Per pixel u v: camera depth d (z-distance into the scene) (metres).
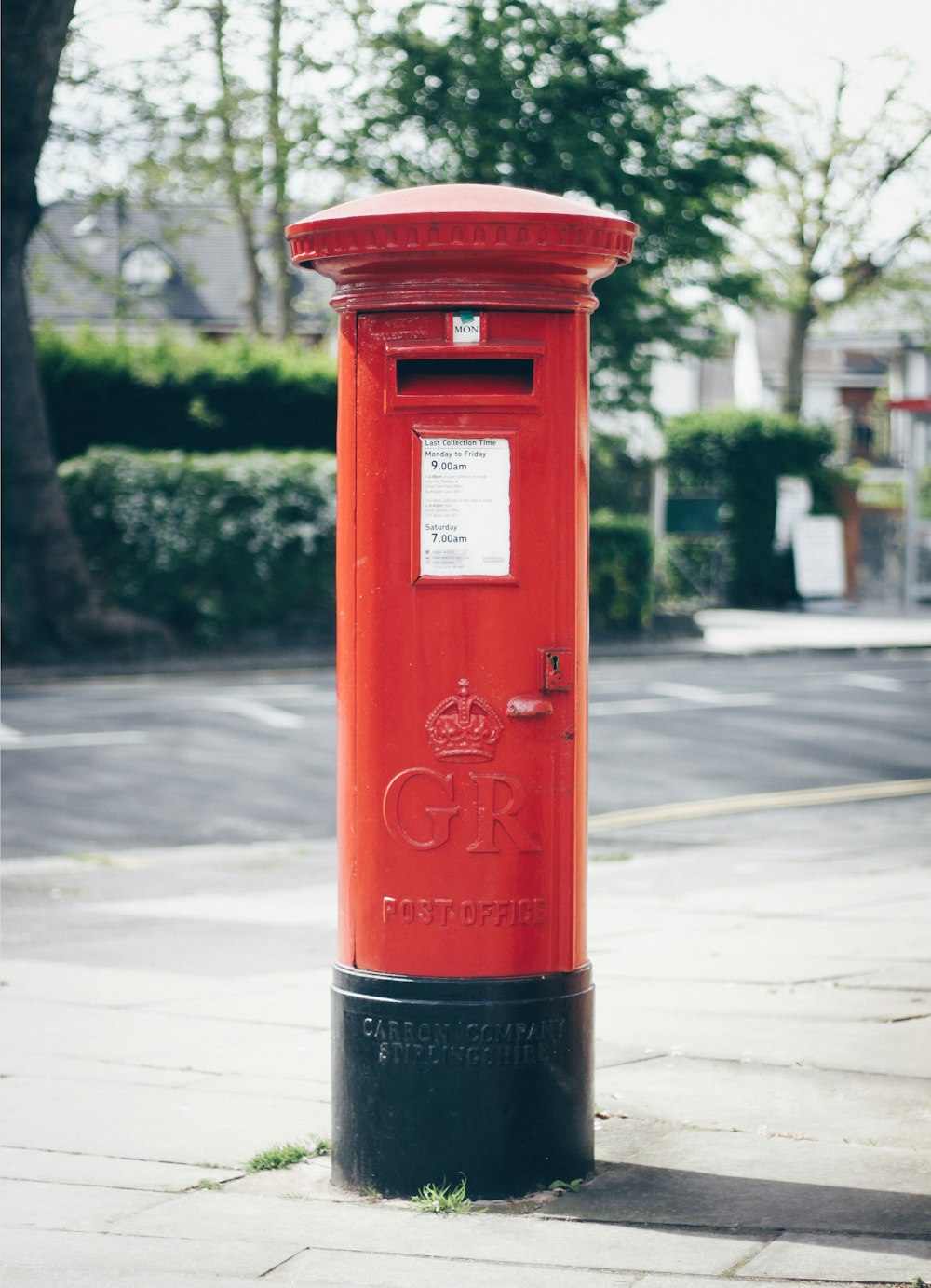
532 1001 4.08
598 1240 3.78
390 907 4.11
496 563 4.09
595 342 24.91
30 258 25.83
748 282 25.50
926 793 11.80
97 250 40.88
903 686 18.42
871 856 9.33
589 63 23.25
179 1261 3.67
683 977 6.45
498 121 23.00
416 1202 4.02
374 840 4.14
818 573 31.25
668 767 12.91
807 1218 3.89
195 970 6.69
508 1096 4.06
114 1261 3.67
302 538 21.66
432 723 4.09
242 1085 5.06
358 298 4.12
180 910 8.06
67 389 23.38
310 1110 4.81
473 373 4.13
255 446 24.11
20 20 17.30
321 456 22.12
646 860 9.30
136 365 23.62
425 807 4.09
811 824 10.58
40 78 17.98
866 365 55.12
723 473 31.44
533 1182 4.08
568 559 4.13
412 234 3.96
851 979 6.38
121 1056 5.38
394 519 4.11
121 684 18.69
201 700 16.58
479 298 4.03
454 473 4.09
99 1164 4.34
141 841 10.09
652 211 23.80
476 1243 3.76
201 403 23.66
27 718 15.20
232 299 48.19
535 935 4.11
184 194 24.61
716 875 8.77
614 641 24.00
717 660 22.72
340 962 4.24
